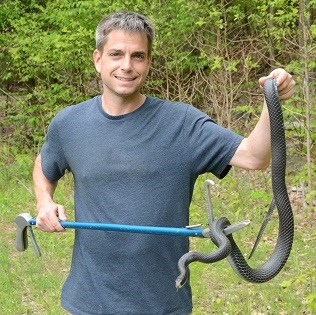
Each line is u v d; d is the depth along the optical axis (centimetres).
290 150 598
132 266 198
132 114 200
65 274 431
